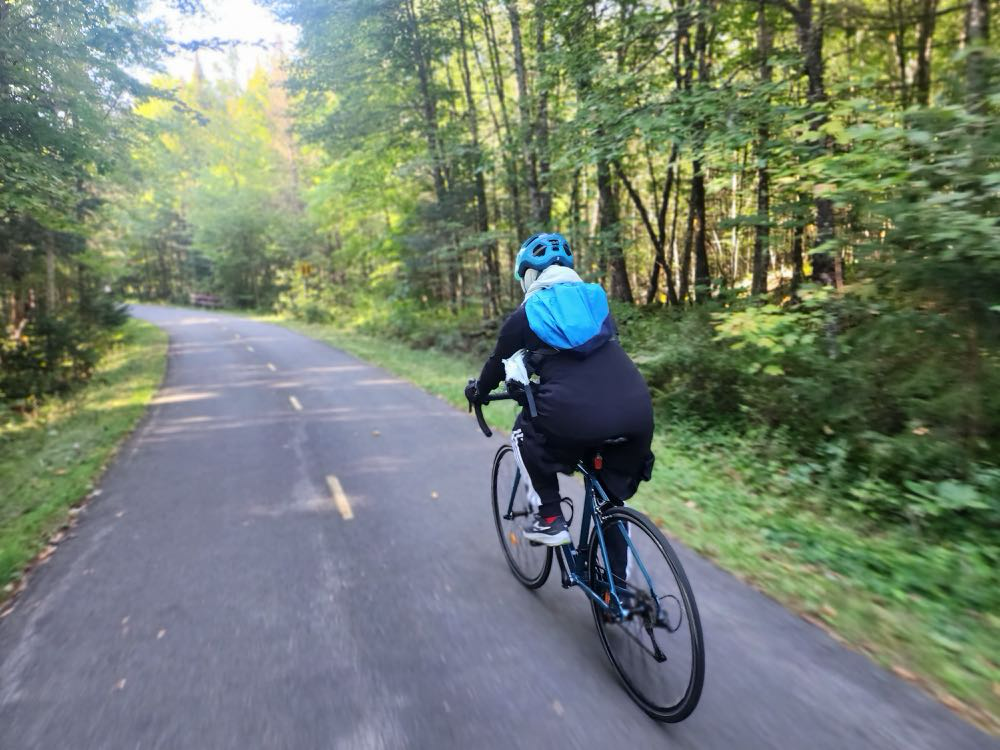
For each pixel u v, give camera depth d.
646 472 3.02
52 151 9.66
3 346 15.13
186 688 2.99
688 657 2.46
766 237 9.41
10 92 8.90
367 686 2.95
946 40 11.00
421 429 8.84
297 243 40.81
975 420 4.50
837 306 5.59
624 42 9.83
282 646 3.35
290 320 37.75
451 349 18.41
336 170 22.08
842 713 2.60
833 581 3.83
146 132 13.58
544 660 3.12
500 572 4.20
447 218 18.97
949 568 3.82
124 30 9.72
